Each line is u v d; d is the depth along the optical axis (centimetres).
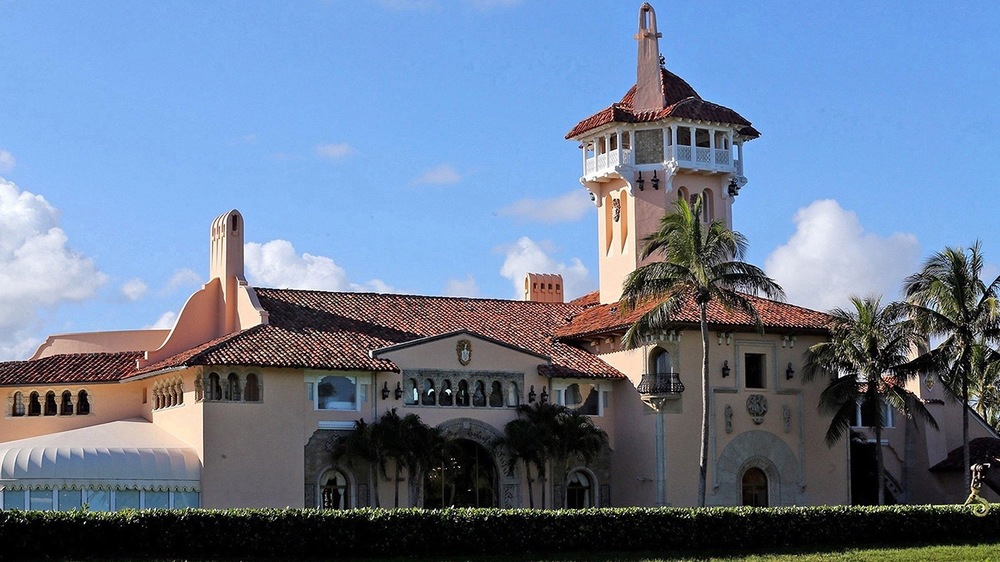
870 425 7544
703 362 6756
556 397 7094
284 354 6469
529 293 8631
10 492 6025
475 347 6919
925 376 7500
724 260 6806
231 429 6319
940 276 7081
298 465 6431
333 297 7438
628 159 7781
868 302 7112
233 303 7219
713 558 5372
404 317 7369
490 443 6875
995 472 7688
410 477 6625
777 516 5756
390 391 6688
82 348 7656
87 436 6431
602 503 7162
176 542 4931
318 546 5084
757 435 7194
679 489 6925
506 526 5350
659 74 7850
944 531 5978
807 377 7262
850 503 7406
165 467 6203
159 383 6794
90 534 4831
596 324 7431
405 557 5169
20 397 7125
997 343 7062
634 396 7119
